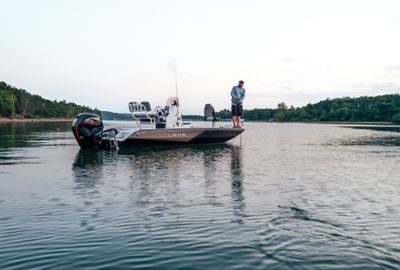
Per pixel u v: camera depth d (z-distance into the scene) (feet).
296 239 13.74
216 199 20.27
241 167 33.76
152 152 47.83
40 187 23.79
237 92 60.85
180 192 22.20
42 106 505.25
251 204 19.11
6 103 408.05
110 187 23.80
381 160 40.22
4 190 22.80
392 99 350.23
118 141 50.78
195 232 14.60
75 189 23.16
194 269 11.27
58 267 11.39
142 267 11.40
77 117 51.31
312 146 60.29
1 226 15.37
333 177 28.19
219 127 58.65
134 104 53.93
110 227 15.26
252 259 11.92
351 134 104.42
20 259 12.00
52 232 14.64
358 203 19.40
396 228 15.07
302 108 445.78
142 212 17.54
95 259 12.00
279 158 41.68
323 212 17.52
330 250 12.64
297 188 23.57
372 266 11.35
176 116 56.39
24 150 50.34
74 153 46.29
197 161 38.22
